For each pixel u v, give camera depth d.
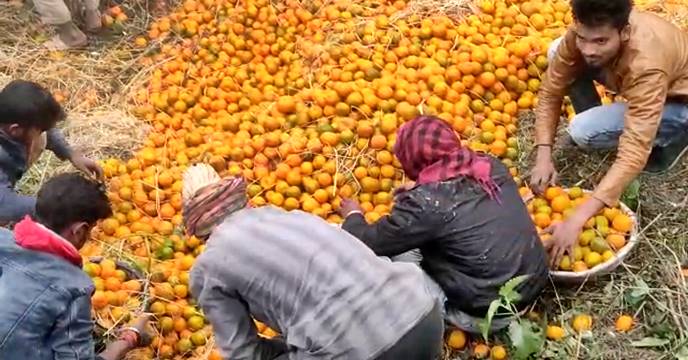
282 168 5.27
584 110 5.24
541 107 4.94
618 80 4.41
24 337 3.52
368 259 3.46
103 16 7.11
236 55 6.44
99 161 5.73
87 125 6.09
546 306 4.61
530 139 5.52
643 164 4.32
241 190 3.45
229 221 3.40
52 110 4.44
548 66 5.31
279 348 3.64
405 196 4.20
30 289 3.54
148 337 4.51
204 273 3.36
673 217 4.95
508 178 4.37
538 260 4.29
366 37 5.98
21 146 4.44
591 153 5.33
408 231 4.13
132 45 6.95
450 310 4.42
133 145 5.95
